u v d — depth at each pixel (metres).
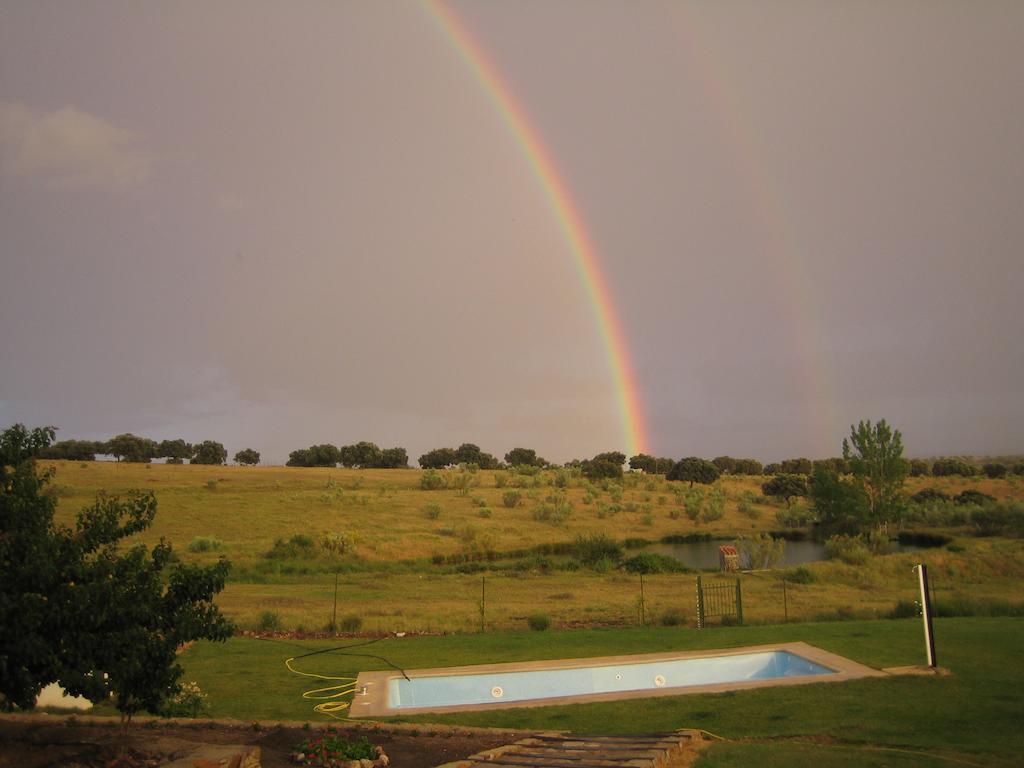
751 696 11.91
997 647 15.16
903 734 9.64
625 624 22.14
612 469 118.44
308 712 11.75
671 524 72.69
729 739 9.73
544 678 14.27
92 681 7.21
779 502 94.94
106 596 7.52
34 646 6.99
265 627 20.83
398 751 8.89
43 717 9.81
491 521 67.00
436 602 28.61
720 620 22.05
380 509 70.62
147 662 7.80
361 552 49.59
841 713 10.73
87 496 64.56
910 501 71.75
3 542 7.36
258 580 37.09
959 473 138.62
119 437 132.50
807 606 25.50
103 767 7.43
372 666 15.27
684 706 11.50
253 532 55.91
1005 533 56.88
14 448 7.98
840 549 43.88
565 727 10.65
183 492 76.31
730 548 43.16
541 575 40.72
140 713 11.16
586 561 46.06
